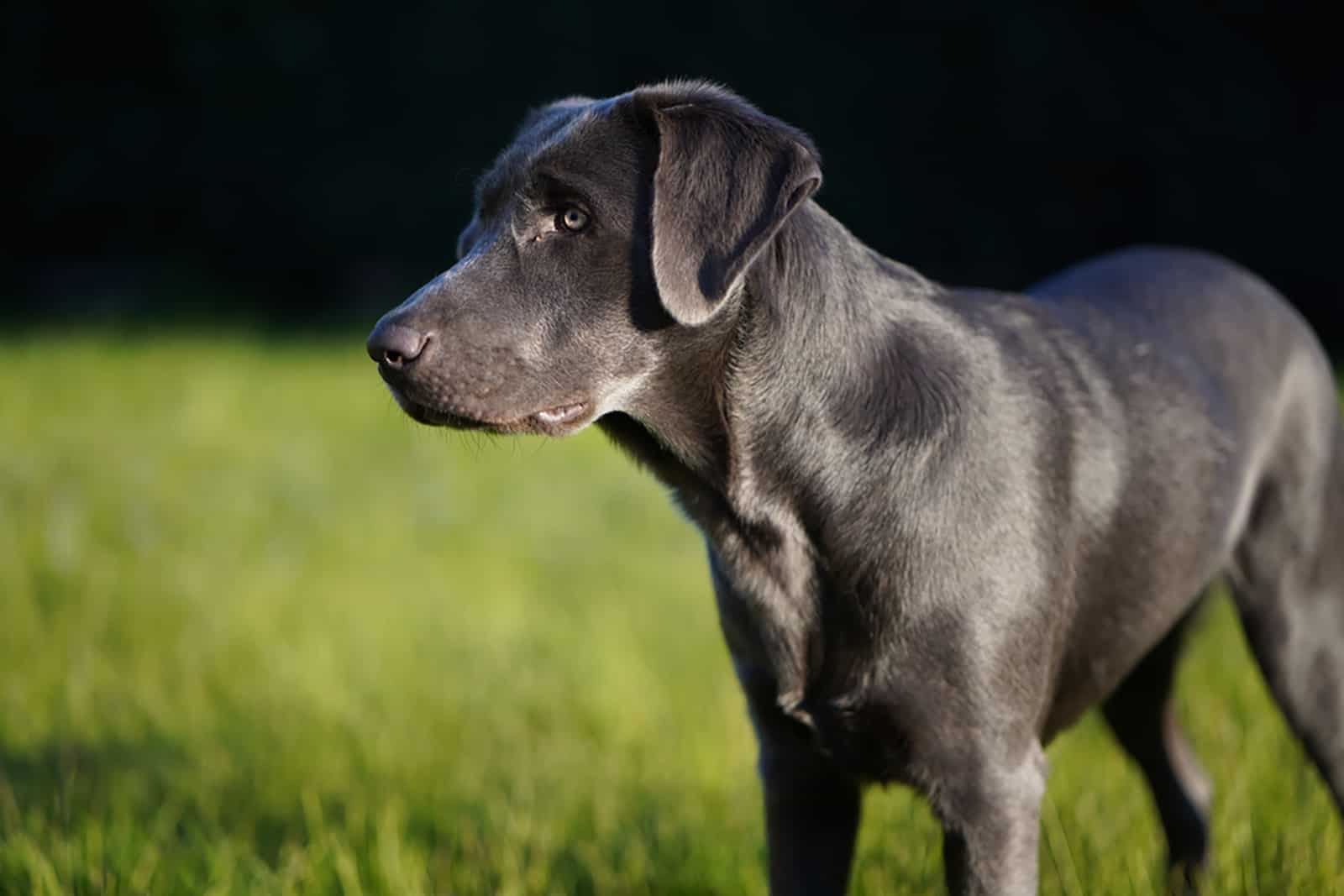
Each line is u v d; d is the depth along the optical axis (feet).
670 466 15.98
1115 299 18.83
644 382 15.33
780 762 16.43
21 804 21.52
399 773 23.56
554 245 15.11
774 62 83.20
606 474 45.37
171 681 27.78
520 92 88.02
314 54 88.33
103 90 89.25
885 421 15.26
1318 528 19.12
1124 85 77.82
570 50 86.53
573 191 15.01
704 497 15.89
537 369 14.93
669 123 14.84
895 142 82.38
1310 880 17.75
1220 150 76.33
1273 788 20.51
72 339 71.72
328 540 36.68
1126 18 78.33
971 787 15.20
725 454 15.52
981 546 15.12
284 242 90.58
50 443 46.37
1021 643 15.31
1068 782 21.16
